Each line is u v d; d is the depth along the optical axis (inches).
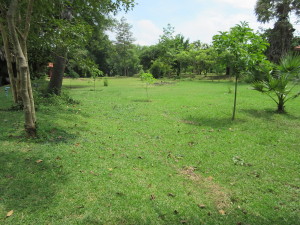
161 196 123.3
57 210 107.9
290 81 333.4
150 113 345.1
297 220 107.0
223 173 154.3
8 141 191.6
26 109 198.5
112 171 149.2
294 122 285.3
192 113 342.3
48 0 255.9
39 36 308.7
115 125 272.5
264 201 121.7
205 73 1454.2
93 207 111.0
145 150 193.2
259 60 296.0
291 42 1136.2
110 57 2101.4
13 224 98.0
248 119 301.9
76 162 159.5
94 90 706.8
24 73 191.6
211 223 104.3
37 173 141.0
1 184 127.8
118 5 261.9
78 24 279.9
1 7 237.1
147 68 2089.1
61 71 450.6
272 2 1081.4
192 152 191.2
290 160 173.3
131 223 102.1
